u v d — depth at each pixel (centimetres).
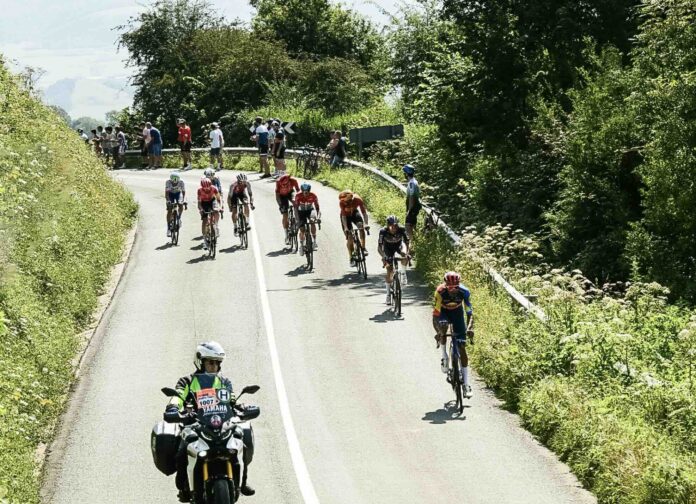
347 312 3064
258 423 2145
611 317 2448
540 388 2105
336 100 8275
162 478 1864
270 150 6506
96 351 2773
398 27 6900
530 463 1848
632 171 3534
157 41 9500
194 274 3688
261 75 8712
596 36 4434
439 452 1925
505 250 3284
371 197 4925
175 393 1465
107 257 3834
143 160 7612
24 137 4053
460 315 2198
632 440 1755
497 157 4494
